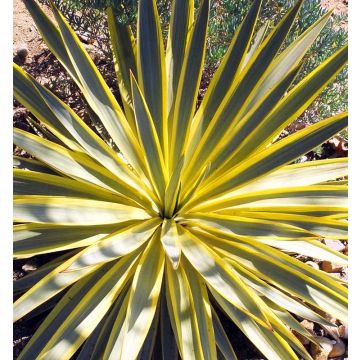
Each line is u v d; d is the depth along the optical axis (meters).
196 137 2.15
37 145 1.86
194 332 1.71
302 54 2.13
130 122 2.23
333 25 3.19
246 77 2.03
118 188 1.99
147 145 1.97
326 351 2.15
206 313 1.77
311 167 2.13
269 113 2.01
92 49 2.94
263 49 2.00
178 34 2.18
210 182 2.10
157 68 2.09
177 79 2.20
